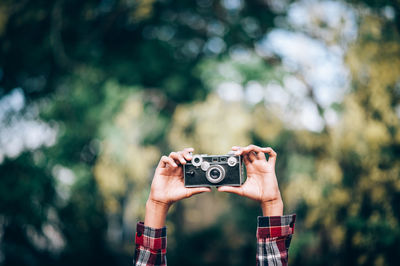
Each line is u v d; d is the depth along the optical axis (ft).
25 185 23.50
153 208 6.34
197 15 28.40
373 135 23.65
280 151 28.27
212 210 45.09
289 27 27.12
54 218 24.89
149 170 28.25
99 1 26.04
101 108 24.50
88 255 26.78
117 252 34.60
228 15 28.25
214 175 6.59
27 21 24.72
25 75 26.53
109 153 24.03
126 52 28.63
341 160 25.34
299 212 28.19
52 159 24.03
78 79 25.27
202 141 25.99
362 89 24.32
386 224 23.67
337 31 24.89
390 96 24.03
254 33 28.43
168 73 28.89
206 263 39.09
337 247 25.39
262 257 6.04
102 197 24.84
